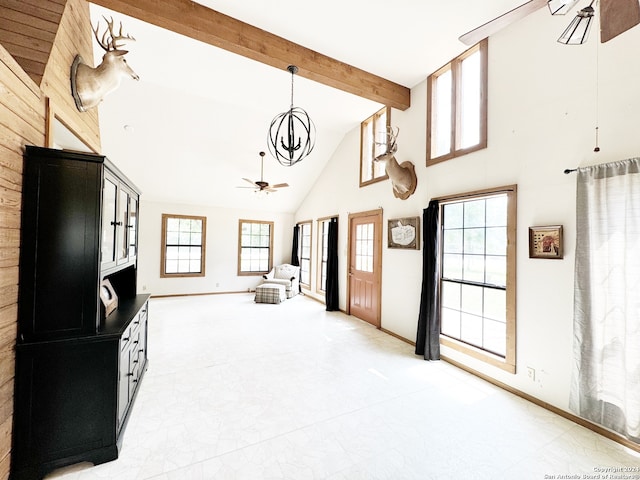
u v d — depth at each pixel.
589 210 2.22
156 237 7.15
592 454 1.96
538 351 2.58
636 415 1.95
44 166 1.75
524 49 2.73
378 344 4.03
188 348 3.79
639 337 1.95
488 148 3.04
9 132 1.56
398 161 4.36
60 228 1.77
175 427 2.18
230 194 7.33
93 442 1.81
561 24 2.47
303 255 8.25
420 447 2.01
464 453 1.96
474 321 3.29
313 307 6.31
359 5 2.70
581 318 2.24
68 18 2.25
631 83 2.06
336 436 2.11
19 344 1.66
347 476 1.75
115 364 1.88
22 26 1.97
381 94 3.90
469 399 2.65
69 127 2.32
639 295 1.95
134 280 3.13
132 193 2.89
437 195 3.67
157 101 4.62
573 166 2.37
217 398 2.59
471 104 3.39
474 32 1.80
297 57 3.26
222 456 1.90
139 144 5.45
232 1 2.70
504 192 2.88
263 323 5.00
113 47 2.44
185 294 7.45
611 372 2.09
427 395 2.71
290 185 7.31
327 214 6.63
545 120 2.56
